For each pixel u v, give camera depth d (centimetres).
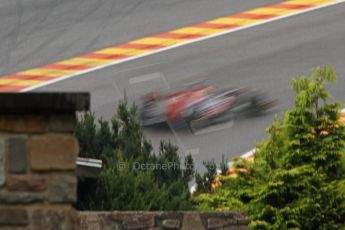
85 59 11206
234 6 12262
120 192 4109
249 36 11444
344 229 3875
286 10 11994
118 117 5194
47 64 11144
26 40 11712
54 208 1670
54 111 1673
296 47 11069
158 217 2914
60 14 12288
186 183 4956
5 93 1645
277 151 4050
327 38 11225
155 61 10988
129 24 12006
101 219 2848
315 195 3884
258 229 3838
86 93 1662
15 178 1666
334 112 4094
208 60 10888
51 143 1672
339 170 4025
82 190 4091
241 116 9225
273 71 10462
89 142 4878
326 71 4216
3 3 12588
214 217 2988
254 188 3944
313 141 4034
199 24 11881
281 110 9538
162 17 12131
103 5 12500
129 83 10462
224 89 9731
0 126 1667
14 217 1659
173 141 8775
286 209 3847
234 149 8656
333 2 12056
